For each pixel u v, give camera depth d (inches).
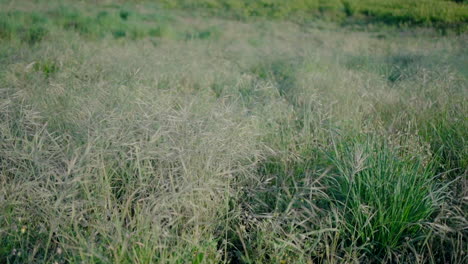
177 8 620.7
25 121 131.6
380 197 106.3
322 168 123.6
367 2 678.5
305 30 533.6
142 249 87.6
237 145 130.8
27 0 475.2
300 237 101.7
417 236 103.5
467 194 113.0
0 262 88.5
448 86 198.1
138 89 170.2
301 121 172.1
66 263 89.7
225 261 96.9
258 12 631.8
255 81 240.8
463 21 545.6
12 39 288.8
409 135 151.6
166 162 117.5
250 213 112.1
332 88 215.2
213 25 503.5
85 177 103.1
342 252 103.2
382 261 97.7
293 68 287.6
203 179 112.2
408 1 674.2
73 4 506.3
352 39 446.6
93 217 99.0
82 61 237.3
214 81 243.0
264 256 98.5
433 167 131.5
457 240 102.4
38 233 95.0
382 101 194.2
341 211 108.7
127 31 378.6
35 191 104.6
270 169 133.9
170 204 99.2
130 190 110.9
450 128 152.3
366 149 119.8
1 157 119.3
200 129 124.6
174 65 248.4
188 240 92.4
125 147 122.8
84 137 122.4
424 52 336.5
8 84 176.6
